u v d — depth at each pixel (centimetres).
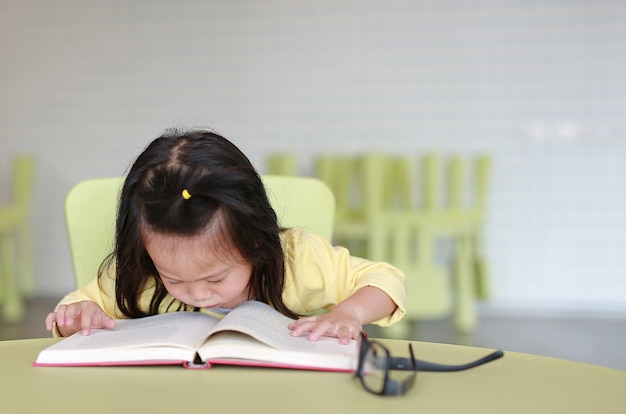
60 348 79
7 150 449
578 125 392
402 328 339
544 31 392
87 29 439
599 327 361
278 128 424
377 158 336
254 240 90
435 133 405
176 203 84
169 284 91
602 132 390
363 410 63
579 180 394
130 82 437
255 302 92
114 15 436
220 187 86
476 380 73
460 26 400
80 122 443
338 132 417
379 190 338
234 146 94
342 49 414
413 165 404
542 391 70
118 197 109
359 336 83
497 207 400
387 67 410
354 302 92
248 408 64
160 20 432
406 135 409
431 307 342
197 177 85
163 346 76
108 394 68
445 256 380
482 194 377
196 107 432
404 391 68
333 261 109
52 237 445
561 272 397
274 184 131
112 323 88
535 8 392
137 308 103
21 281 435
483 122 400
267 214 94
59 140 446
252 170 93
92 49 439
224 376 73
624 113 388
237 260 89
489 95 399
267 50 423
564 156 395
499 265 401
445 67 403
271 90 424
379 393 67
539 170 397
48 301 431
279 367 77
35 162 448
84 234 127
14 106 449
